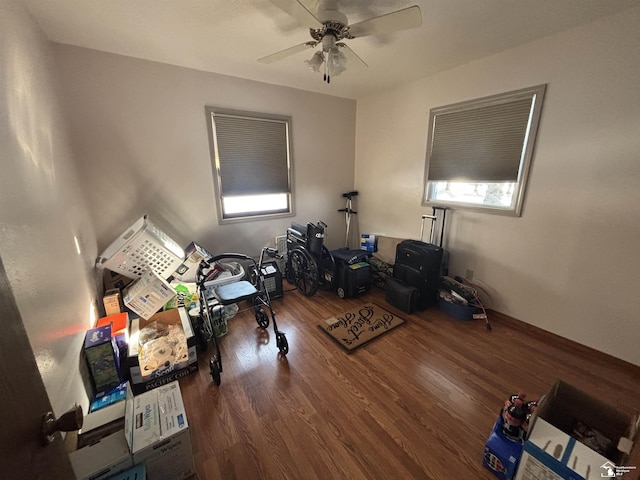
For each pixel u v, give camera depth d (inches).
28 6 61.6
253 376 75.2
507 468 47.7
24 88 54.2
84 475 41.5
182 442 48.9
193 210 113.4
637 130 67.8
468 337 92.4
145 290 81.4
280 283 120.0
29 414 21.4
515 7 64.3
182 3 62.7
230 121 113.9
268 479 50.3
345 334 93.7
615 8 64.8
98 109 90.0
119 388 62.7
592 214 77.3
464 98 100.7
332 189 149.6
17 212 41.9
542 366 78.4
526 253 92.5
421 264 105.7
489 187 102.8
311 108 133.0
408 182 128.2
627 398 67.6
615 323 77.0
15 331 21.6
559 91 78.3
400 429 59.4
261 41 81.2
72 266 64.9
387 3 63.2
